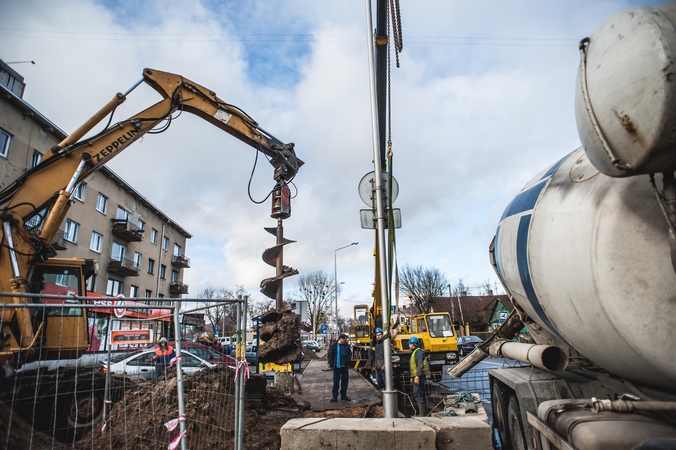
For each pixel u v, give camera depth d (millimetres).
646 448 2045
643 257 2576
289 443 3887
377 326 12961
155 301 4398
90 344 6664
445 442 3828
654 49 1920
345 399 10023
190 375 6270
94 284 28422
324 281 68188
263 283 9000
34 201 7496
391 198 5984
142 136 8867
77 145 8094
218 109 9430
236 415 3980
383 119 7781
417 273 56031
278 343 8672
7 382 5867
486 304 57844
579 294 3053
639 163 2041
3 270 6629
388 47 7270
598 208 2848
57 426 6258
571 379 4309
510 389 5191
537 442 3932
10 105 20125
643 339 2590
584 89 2275
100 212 29469
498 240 5098
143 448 4750
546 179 4066
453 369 7844
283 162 9359
